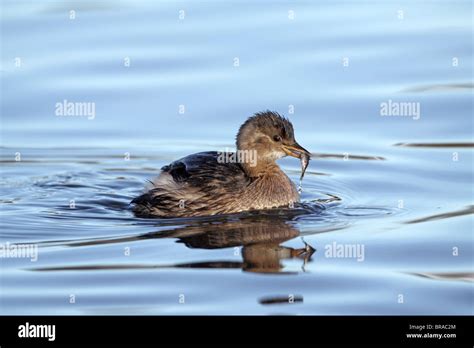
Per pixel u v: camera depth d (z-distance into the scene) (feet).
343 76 71.87
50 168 61.72
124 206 53.67
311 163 61.87
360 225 48.91
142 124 67.21
